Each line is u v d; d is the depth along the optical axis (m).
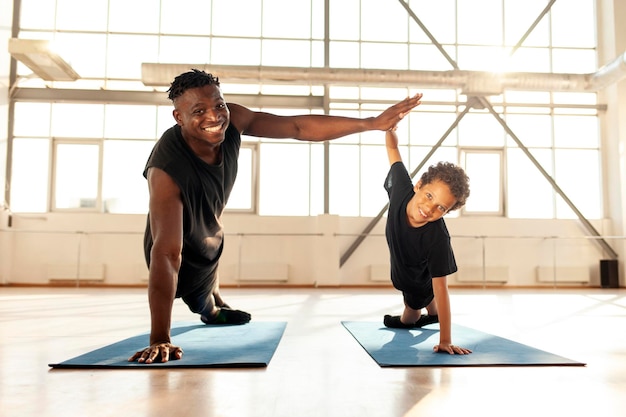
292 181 9.23
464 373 1.71
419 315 2.98
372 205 9.23
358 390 1.46
